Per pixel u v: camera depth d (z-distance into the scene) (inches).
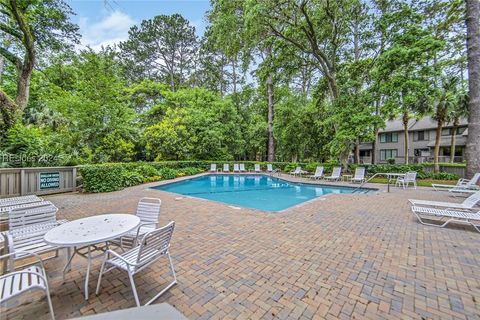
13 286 73.6
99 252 132.3
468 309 84.4
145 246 85.4
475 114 365.7
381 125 494.6
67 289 97.4
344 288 98.3
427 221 199.3
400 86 435.8
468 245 144.7
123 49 974.4
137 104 863.7
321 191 450.9
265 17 463.2
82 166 356.2
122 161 560.7
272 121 824.9
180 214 222.7
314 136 746.8
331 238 157.8
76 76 575.2
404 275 108.5
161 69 1057.5
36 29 409.1
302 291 96.3
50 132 478.0
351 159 1101.1
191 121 736.3
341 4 479.2
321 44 597.9
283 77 647.8
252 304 88.0
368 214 223.0
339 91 554.3
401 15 451.2
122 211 231.5
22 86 407.2
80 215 216.5
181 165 663.8
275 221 199.0
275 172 718.5
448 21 505.7
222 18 475.2
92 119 488.7
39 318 79.8
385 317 80.7
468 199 208.5
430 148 904.3
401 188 403.2
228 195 416.8
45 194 317.7
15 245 106.3
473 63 362.3
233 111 829.8
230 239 156.0
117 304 87.8
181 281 103.7
